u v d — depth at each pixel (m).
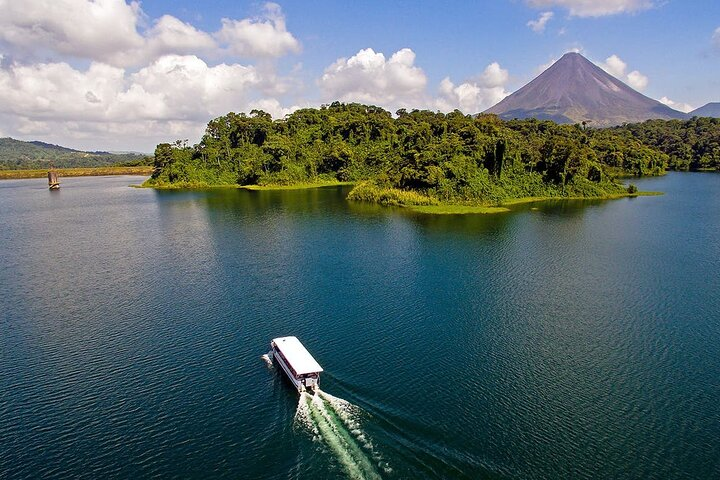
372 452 36.78
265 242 102.94
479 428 39.81
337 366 49.50
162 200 179.62
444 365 49.72
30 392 46.47
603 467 35.69
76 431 40.81
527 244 99.19
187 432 40.22
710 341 55.09
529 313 62.88
